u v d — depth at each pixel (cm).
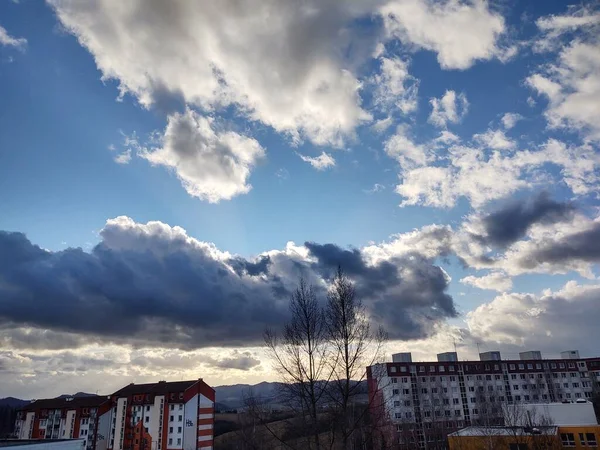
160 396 9794
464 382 9925
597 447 5412
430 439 8556
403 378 9300
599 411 9162
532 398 10225
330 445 1988
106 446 10369
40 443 3192
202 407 9975
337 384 2116
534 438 5162
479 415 7869
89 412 10569
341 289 2273
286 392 2156
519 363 10625
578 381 10862
